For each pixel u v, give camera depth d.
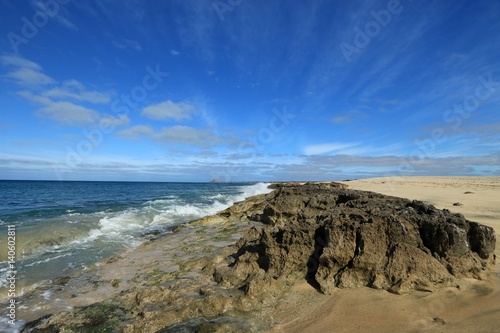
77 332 5.30
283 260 6.88
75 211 19.77
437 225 6.10
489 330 4.26
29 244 11.17
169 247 11.23
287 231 6.97
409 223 6.32
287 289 6.38
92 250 10.98
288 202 14.44
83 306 6.34
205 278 7.38
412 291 5.59
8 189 47.09
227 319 5.42
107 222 15.66
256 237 8.62
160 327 5.25
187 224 15.90
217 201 28.62
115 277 8.17
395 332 4.61
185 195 36.97
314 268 6.73
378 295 5.66
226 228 14.31
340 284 6.15
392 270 5.88
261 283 6.14
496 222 10.15
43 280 8.07
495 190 24.05
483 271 5.87
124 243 12.14
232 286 6.78
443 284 5.57
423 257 5.89
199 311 5.68
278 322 5.30
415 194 22.06
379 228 6.31
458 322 4.59
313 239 6.88
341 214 7.22
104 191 46.72
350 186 36.19
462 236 5.97
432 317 4.84
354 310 5.34
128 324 5.32
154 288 6.58
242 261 7.22
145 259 9.75
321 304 5.73
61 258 9.98
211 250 10.27
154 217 18.55
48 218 16.34
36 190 45.81
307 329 5.00
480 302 5.01
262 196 21.77
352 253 6.33
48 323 5.61
